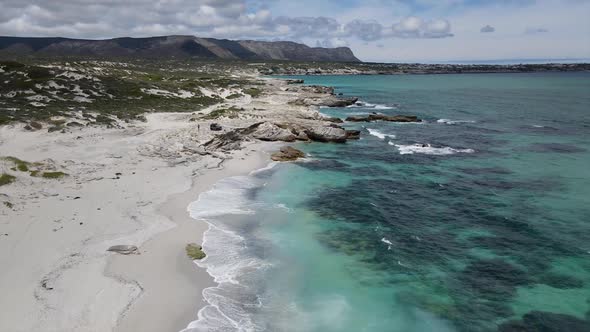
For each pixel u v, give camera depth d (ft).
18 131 130.21
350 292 62.75
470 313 58.90
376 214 93.66
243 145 153.89
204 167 120.37
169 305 55.11
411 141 174.29
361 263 71.61
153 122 170.71
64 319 49.85
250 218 87.10
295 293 61.36
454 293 63.62
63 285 56.39
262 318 54.90
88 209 81.97
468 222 90.38
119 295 55.72
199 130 151.43
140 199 90.58
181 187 101.30
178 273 62.85
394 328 55.01
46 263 61.16
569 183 116.26
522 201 102.68
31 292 54.08
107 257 64.75
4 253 62.59
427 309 59.57
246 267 67.21
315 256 73.05
